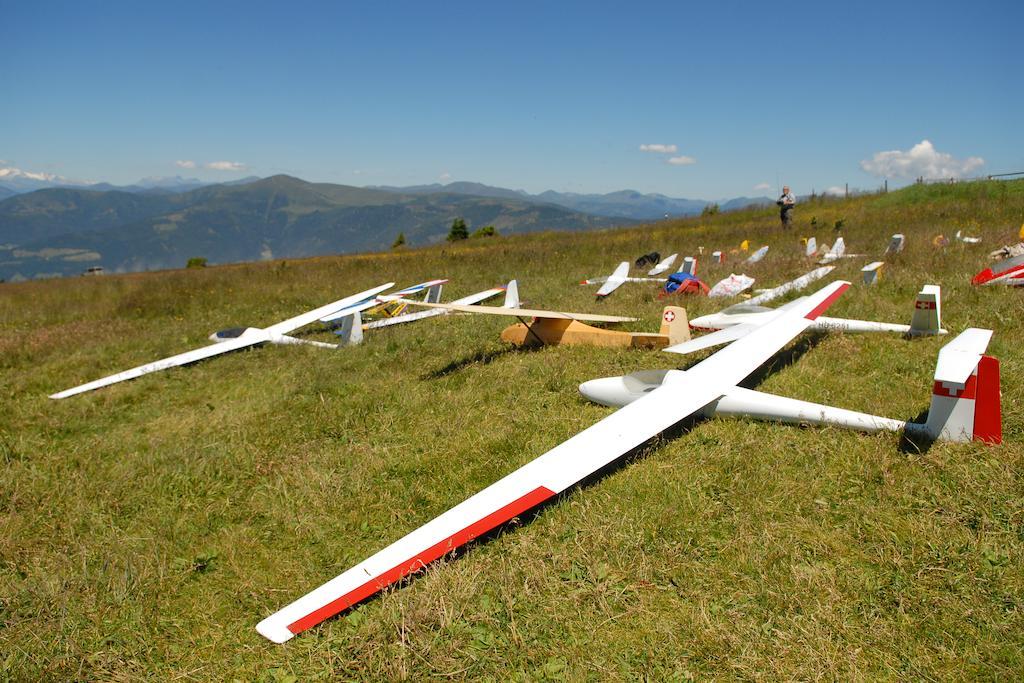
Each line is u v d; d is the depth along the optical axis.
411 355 10.10
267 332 12.30
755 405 5.86
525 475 4.70
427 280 19.70
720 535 4.21
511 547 4.14
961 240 16.59
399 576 3.83
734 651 3.20
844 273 13.59
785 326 8.34
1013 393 5.83
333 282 20.75
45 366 11.26
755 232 25.47
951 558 3.71
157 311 17.16
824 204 36.31
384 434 6.66
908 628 3.26
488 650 3.29
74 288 23.92
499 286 17.61
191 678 3.35
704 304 12.18
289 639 3.48
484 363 9.30
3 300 21.02
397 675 3.15
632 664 3.18
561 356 9.23
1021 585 3.45
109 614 3.90
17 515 5.20
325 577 4.23
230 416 7.79
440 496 5.16
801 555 3.92
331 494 5.29
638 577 3.81
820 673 3.00
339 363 9.95
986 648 3.06
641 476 5.03
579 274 18.73
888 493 4.44
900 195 32.00
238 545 4.68
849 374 7.14
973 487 4.35
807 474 4.83
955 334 8.16
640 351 9.14
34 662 3.45
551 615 3.51
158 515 5.22
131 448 6.87
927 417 5.45
